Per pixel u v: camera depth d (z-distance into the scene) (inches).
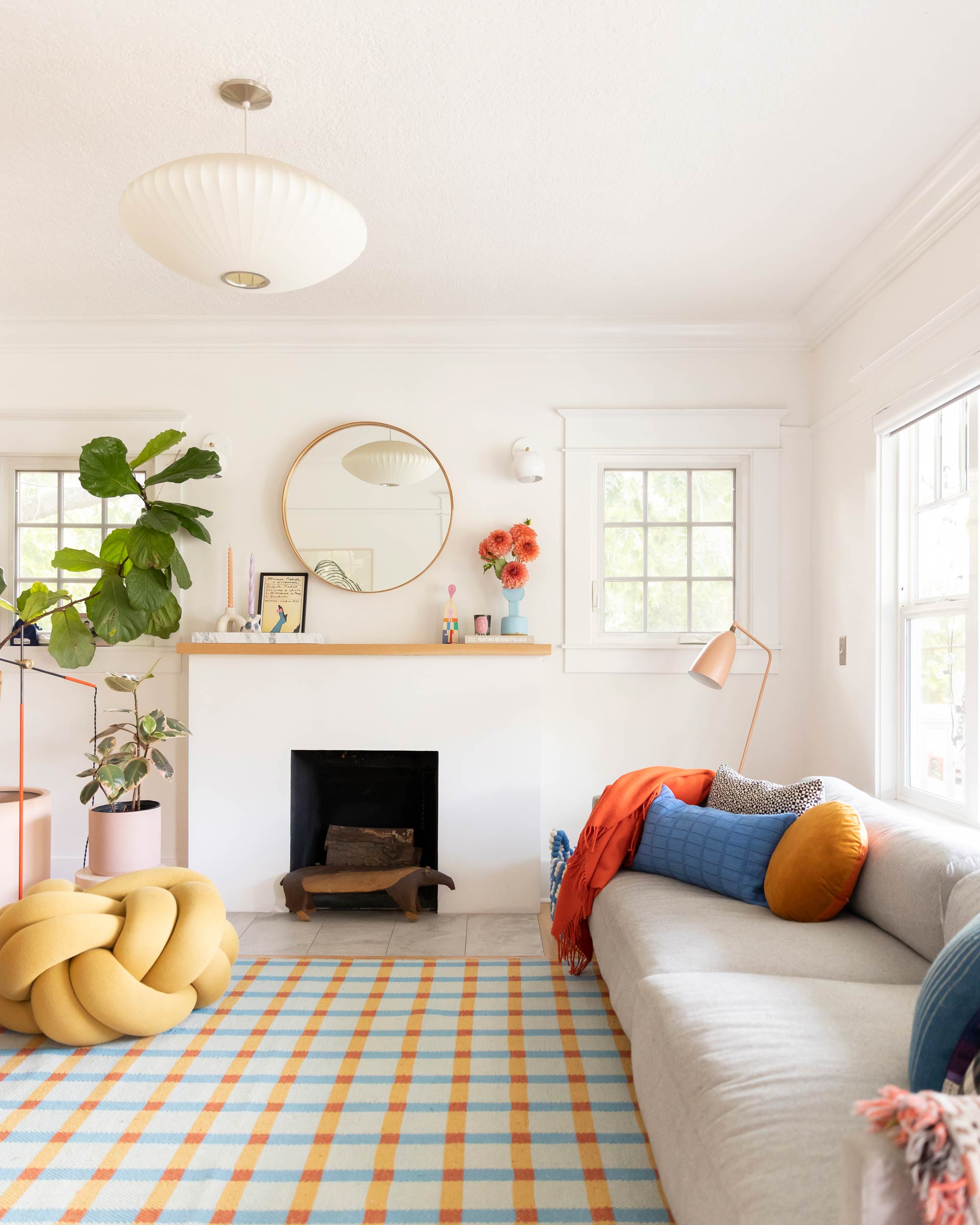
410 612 148.6
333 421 149.9
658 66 81.3
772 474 149.1
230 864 139.3
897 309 116.7
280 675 140.3
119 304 140.5
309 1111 77.5
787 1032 59.8
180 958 91.5
